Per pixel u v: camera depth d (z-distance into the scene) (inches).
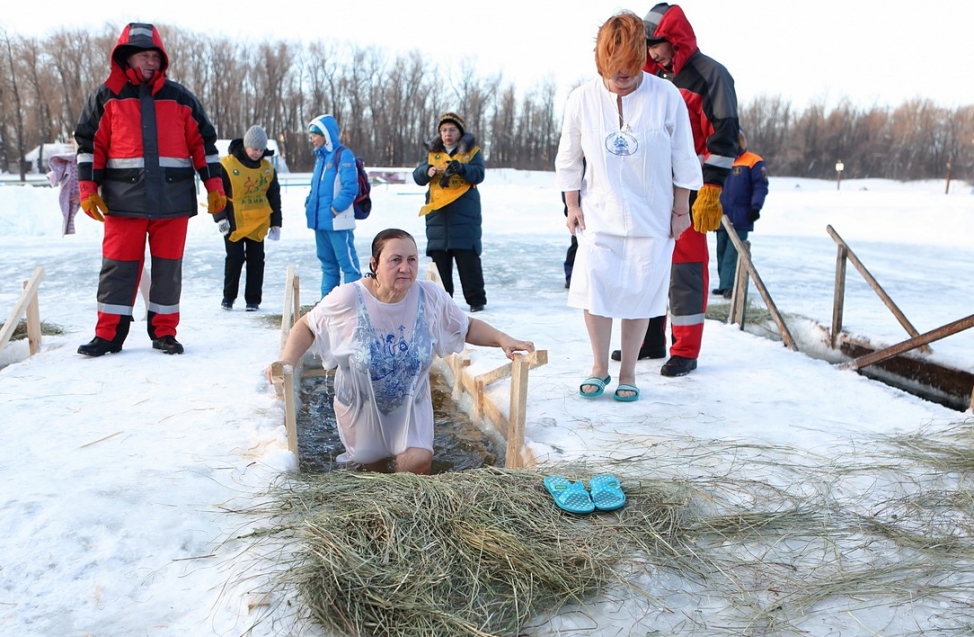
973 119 2682.1
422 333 141.6
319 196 291.0
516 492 111.9
